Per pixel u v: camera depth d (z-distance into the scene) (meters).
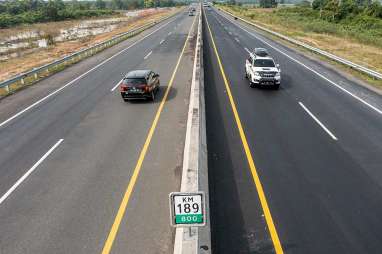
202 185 10.44
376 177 11.74
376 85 24.05
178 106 19.72
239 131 15.76
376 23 67.38
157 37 50.69
